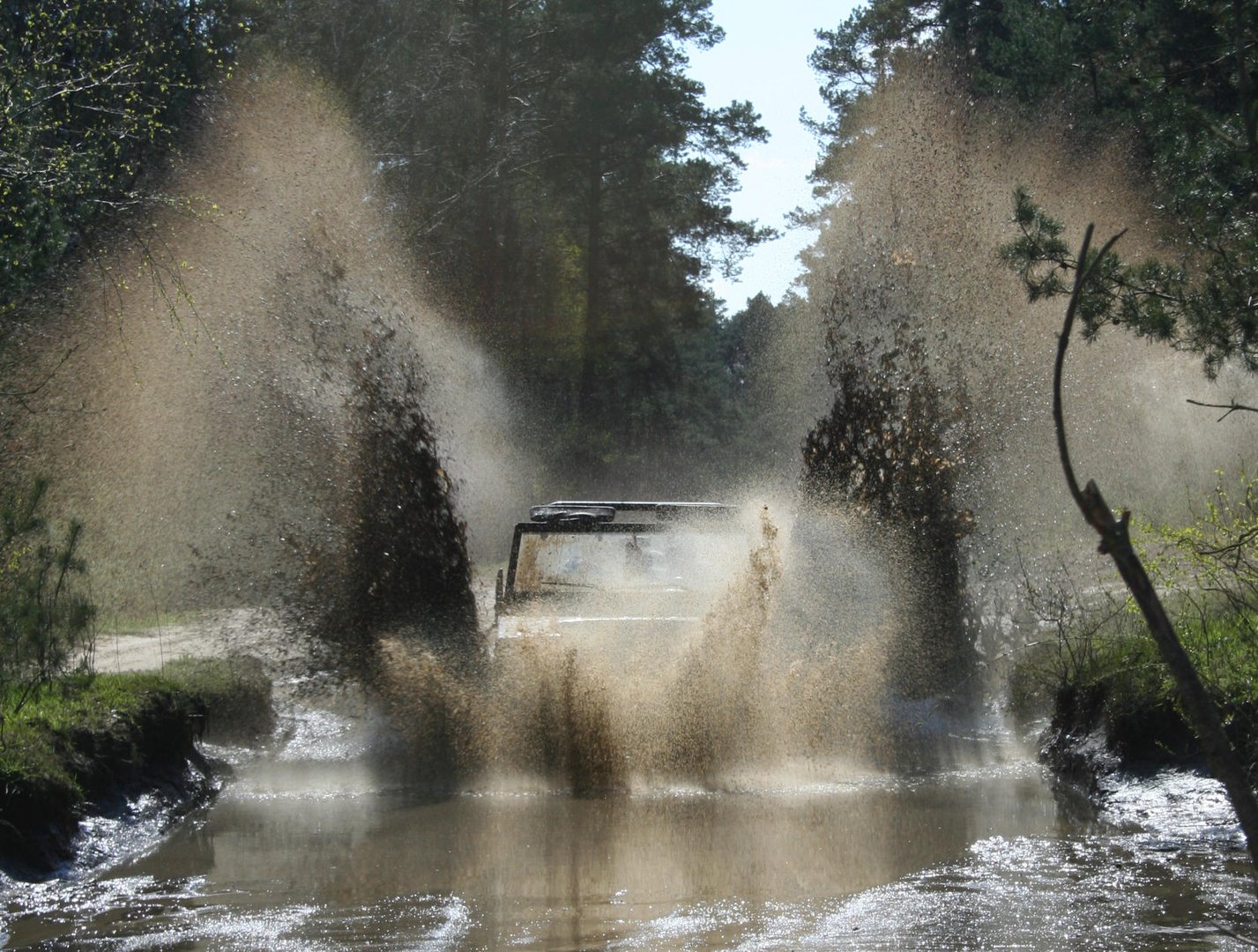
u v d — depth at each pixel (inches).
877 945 271.6
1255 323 478.9
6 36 861.8
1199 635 466.9
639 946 273.6
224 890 327.0
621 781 454.6
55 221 828.0
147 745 452.8
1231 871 322.7
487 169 2098.9
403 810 419.8
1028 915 290.5
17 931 297.7
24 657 458.9
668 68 2479.1
